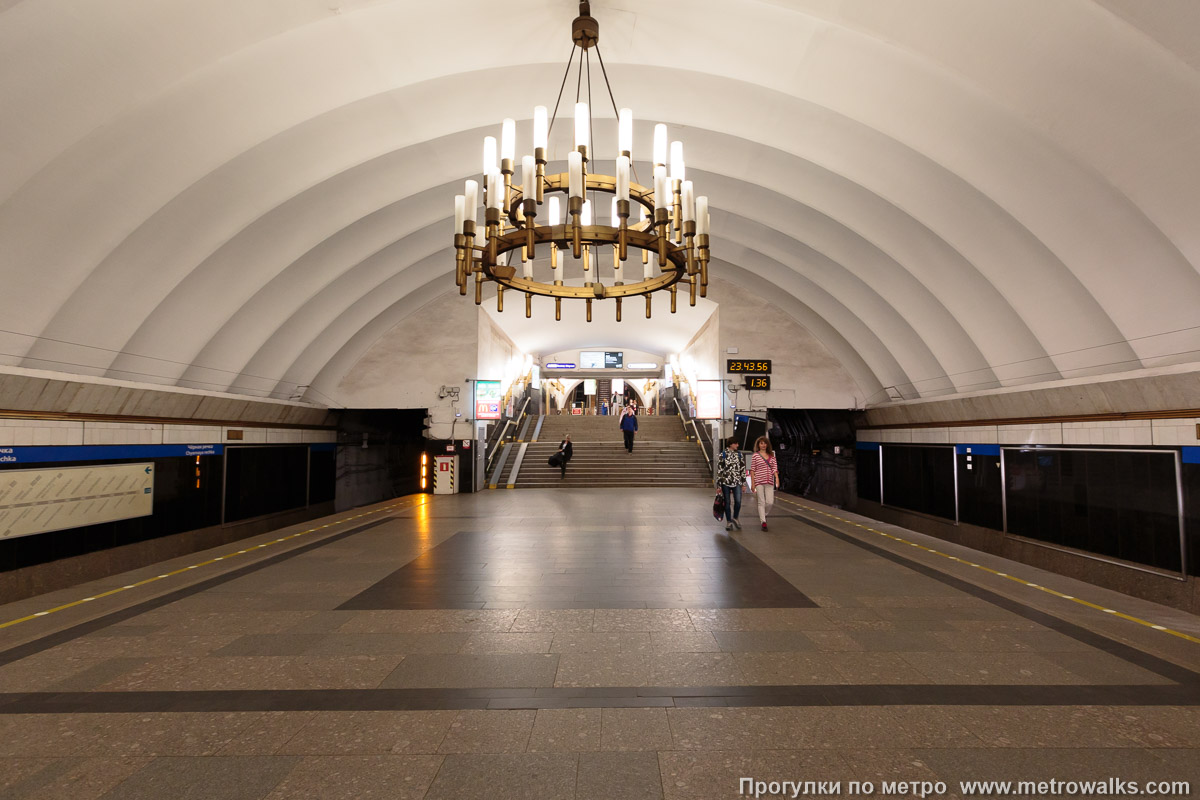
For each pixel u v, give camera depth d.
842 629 5.28
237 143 7.05
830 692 4.01
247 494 12.48
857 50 6.42
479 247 5.69
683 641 4.98
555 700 3.90
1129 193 5.83
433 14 6.37
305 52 6.38
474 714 3.72
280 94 6.73
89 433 8.35
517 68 7.86
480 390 17.00
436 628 5.35
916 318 12.09
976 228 8.55
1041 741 3.38
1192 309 6.71
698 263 5.26
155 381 10.02
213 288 9.95
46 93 5.13
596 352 32.16
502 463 20.02
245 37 5.51
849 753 3.26
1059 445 9.22
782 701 3.88
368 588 6.76
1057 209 7.01
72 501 8.03
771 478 10.78
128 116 6.16
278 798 2.88
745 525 11.27
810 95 7.20
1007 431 10.52
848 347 16.36
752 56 6.96
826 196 10.20
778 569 7.61
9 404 7.04
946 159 7.22
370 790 2.94
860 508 16.88
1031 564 9.86
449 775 3.07
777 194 11.62
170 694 4.03
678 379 27.95
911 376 13.97
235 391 12.89
